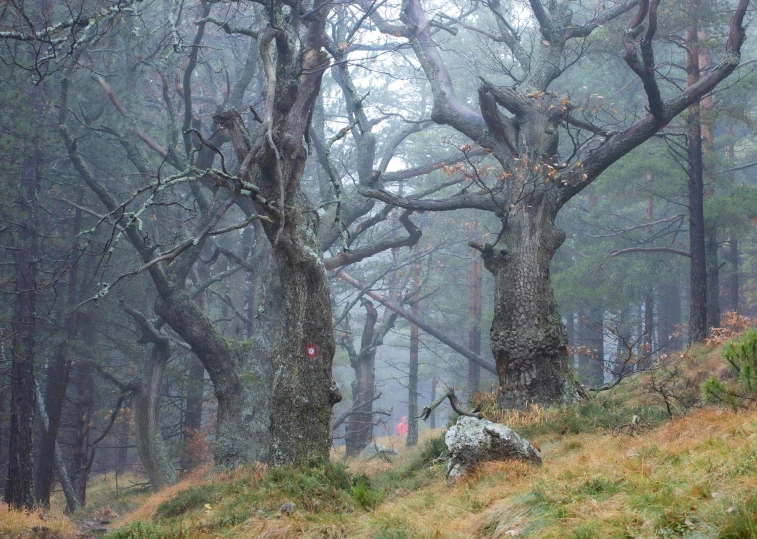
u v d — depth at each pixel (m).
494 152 16.36
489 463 8.55
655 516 4.95
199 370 29.31
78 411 25.58
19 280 18.59
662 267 27.23
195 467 25.73
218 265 31.16
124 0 13.28
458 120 17.05
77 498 23.12
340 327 33.41
